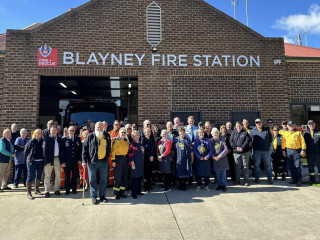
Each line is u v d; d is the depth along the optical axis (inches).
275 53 395.5
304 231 168.4
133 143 249.8
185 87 374.9
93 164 229.8
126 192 267.6
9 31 356.8
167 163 269.0
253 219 189.0
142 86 368.8
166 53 378.6
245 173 288.2
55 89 609.3
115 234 163.8
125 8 380.2
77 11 371.6
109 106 386.0
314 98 399.5
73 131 272.4
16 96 347.9
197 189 270.8
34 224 179.8
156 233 165.3
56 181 259.9
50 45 361.7
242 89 382.9
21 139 296.2
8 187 286.2
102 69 365.1
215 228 173.2
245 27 395.9
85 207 216.8
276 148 327.9
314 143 303.7
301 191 264.1
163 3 388.2
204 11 393.7
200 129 278.2
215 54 386.0
